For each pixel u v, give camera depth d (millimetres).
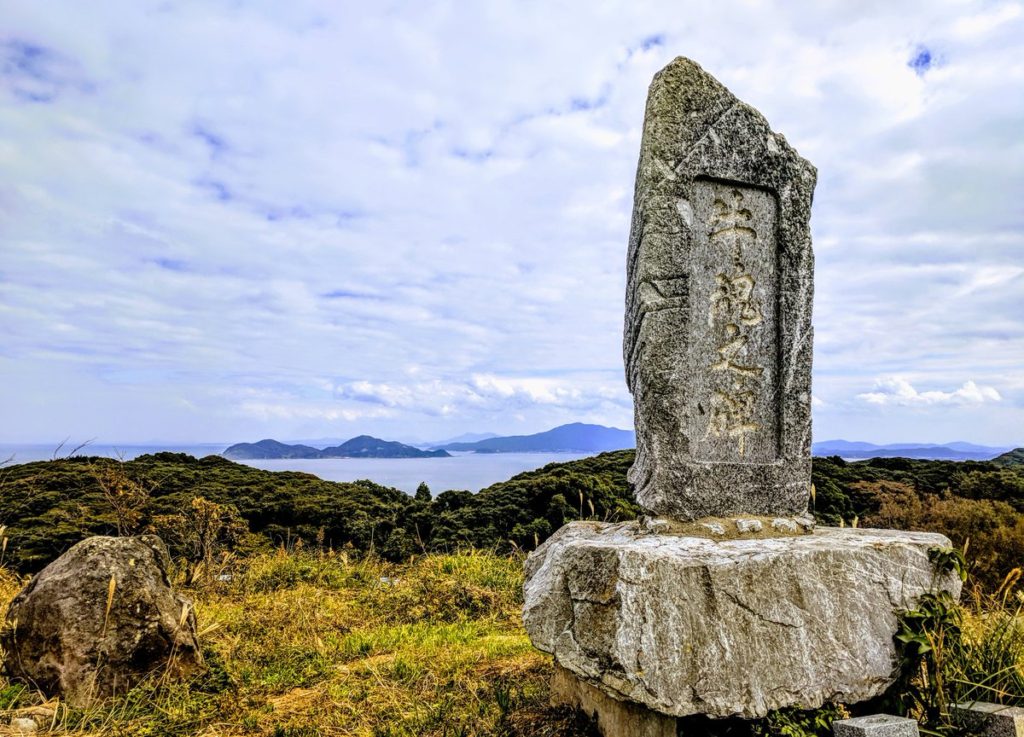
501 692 4629
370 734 4207
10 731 3980
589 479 11445
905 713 3912
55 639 4633
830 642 3781
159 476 12914
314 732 4211
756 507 4879
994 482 10500
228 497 12180
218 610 6918
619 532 4859
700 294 4953
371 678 5164
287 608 7012
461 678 5117
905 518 9031
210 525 8727
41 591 4789
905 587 4098
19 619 4758
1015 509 9195
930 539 4449
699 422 4906
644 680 3502
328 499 12484
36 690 4578
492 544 10281
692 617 3607
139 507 9484
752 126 5066
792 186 5152
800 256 5145
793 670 3650
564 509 10727
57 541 9375
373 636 6258
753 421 5035
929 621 4031
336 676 5262
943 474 11891
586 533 5121
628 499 11461
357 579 8719
